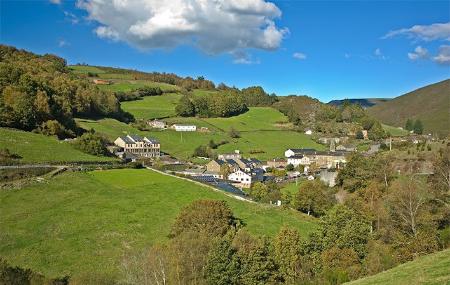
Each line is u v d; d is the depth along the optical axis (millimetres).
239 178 166375
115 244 80562
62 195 101438
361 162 128375
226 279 57531
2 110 146875
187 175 144500
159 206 102438
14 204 92875
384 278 40094
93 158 137375
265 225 98000
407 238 63469
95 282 62906
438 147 143500
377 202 91750
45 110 162500
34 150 128625
